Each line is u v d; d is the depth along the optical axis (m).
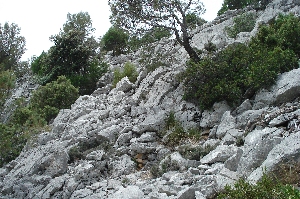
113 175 11.05
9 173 13.00
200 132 12.00
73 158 12.44
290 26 13.63
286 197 6.08
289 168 7.00
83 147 13.05
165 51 20.50
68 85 21.05
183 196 7.74
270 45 13.43
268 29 13.95
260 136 8.59
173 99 14.08
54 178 11.30
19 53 34.72
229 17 23.70
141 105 15.14
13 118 16.66
